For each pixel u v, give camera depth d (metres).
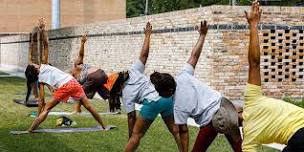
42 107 14.29
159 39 23.98
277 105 6.48
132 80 10.34
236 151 8.33
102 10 73.69
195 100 8.42
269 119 6.46
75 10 72.69
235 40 19.86
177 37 22.30
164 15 23.47
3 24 72.50
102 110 18.23
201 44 8.98
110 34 30.73
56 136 13.16
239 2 57.47
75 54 36.84
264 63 20.27
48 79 13.60
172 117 9.72
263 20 20.14
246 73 19.97
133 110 10.55
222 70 19.80
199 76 20.58
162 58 23.75
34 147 11.74
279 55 20.36
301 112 6.48
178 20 22.17
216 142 12.17
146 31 10.62
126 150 9.67
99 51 32.56
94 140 12.62
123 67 29.09
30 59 18.81
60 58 40.16
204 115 8.38
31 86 19.19
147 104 9.59
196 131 13.70
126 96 10.45
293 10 20.36
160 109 9.54
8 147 11.76
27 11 72.94
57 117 16.38
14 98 22.16
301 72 20.59
